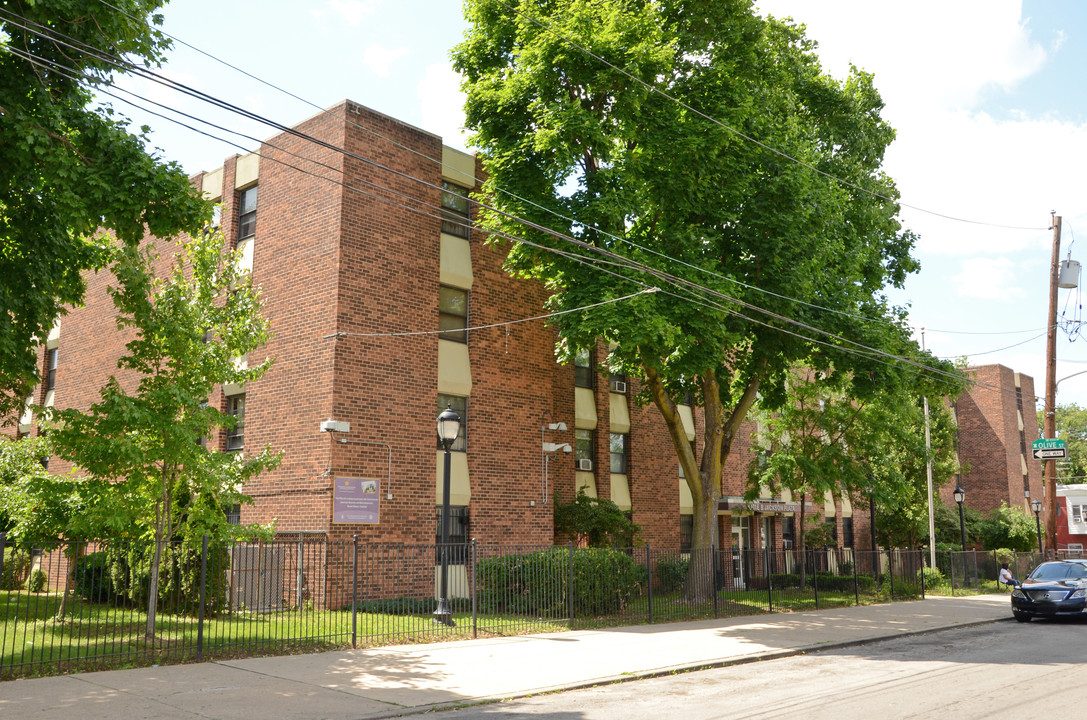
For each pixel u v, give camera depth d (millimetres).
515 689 10859
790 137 21719
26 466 18172
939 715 9328
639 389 28703
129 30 12195
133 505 13180
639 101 18828
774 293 20188
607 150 19297
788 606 22953
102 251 15211
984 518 44844
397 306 20516
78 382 26672
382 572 19234
